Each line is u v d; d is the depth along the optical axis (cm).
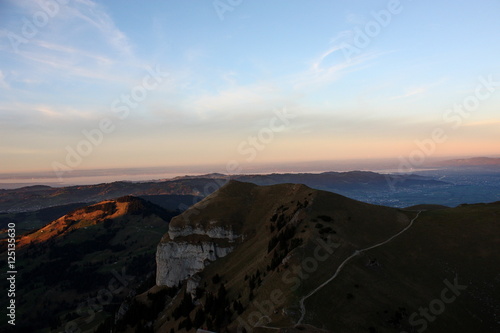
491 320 7800
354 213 12600
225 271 12794
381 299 7819
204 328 9200
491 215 12062
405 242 10775
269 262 10594
